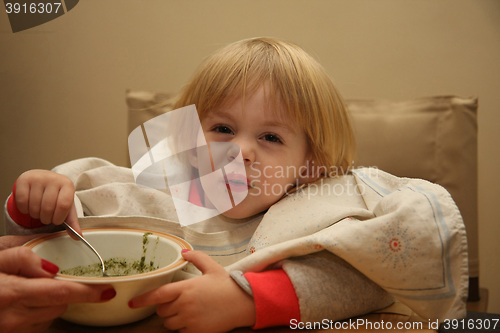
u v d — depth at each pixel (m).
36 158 1.51
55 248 0.58
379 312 0.63
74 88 1.48
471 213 1.22
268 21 1.41
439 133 1.23
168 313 0.51
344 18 1.38
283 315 0.54
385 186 0.75
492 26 1.32
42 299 0.45
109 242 0.62
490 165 1.40
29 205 0.61
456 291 0.58
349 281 0.60
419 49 1.37
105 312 0.50
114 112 1.49
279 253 0.58
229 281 0.55
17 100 1.47
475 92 1.36
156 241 0.61
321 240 0.58
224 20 1.43
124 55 1.46
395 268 0.58
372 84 1.41
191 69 1.45
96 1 1.43
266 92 0.73
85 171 0.90
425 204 0.60
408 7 1.35
